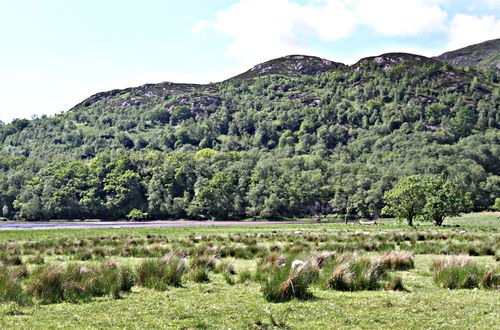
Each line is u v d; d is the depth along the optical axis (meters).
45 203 128.62
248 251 26.53
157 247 28.23
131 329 10.73
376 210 132.88
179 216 136.25
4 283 14.02
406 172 153.75
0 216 135.25
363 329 10.60
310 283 15.93
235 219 135.50
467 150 180.25
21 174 145.50
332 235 39.25
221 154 183.38
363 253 25.59
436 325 10.87
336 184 152.62
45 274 14.81
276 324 11.06
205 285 16.72
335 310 12.45
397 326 10.83
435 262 19.06
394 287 15.44
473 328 10.58
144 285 16.33
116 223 110.50
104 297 14.45
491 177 146.25
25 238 42.41
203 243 33.12
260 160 185.75
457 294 14.52
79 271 15.93
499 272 16.44
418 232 42.16
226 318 11.75
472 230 49.25
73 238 39.47
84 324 11.16
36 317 11.79
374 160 192.12
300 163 175.62
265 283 15.08
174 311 12.54
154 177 144.38
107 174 143.38
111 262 19.47
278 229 60.78
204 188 132.50
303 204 143.00
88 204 130.50
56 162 156.88
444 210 62.50
